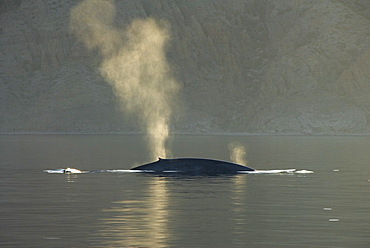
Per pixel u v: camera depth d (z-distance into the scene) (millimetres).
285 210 77750
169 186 106375
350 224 67125
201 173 132375
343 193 96938
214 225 66312
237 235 60781
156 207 80312
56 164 171625
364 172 142875
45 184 111625
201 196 91938
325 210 77938
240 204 83500
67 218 70938
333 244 56562
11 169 151375
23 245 55938
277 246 55688
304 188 104312
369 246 55781
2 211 76688
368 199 89312
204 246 55656
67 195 93875
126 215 73188
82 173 136625
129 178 122125
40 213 74938
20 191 99812
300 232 62438
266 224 67000
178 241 57781
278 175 131500
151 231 62812
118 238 59188
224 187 104750
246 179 120188
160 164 139125
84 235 60656
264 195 93500
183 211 76562
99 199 88688
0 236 60094
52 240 58219
